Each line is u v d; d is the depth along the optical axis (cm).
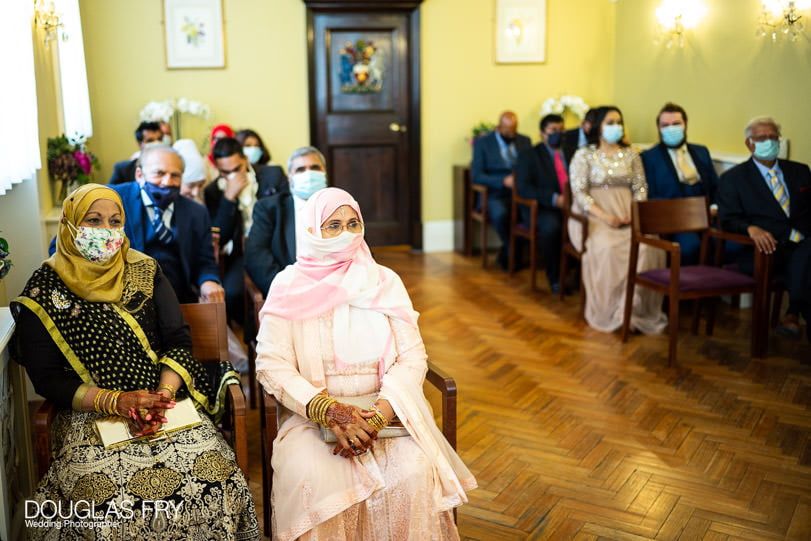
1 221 372
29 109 368
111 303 235
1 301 344
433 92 719
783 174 452
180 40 671
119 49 664
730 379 406
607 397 385
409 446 227
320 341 241
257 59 687
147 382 234
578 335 483
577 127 675
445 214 742
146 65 671
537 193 597
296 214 362
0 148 308
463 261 699
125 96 671
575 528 269
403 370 240
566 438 340
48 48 442
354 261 247
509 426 352
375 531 221
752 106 541
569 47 729
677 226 460
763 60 527
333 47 702
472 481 236
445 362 437
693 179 521
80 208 227
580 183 507
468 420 359
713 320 475
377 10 698
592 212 498
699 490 294
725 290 426
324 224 243
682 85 625
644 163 529
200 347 260
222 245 433
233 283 429
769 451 326
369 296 244
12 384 240
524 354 449
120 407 223
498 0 711
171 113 654
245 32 681
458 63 717
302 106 701
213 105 687
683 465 314
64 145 427
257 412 364
